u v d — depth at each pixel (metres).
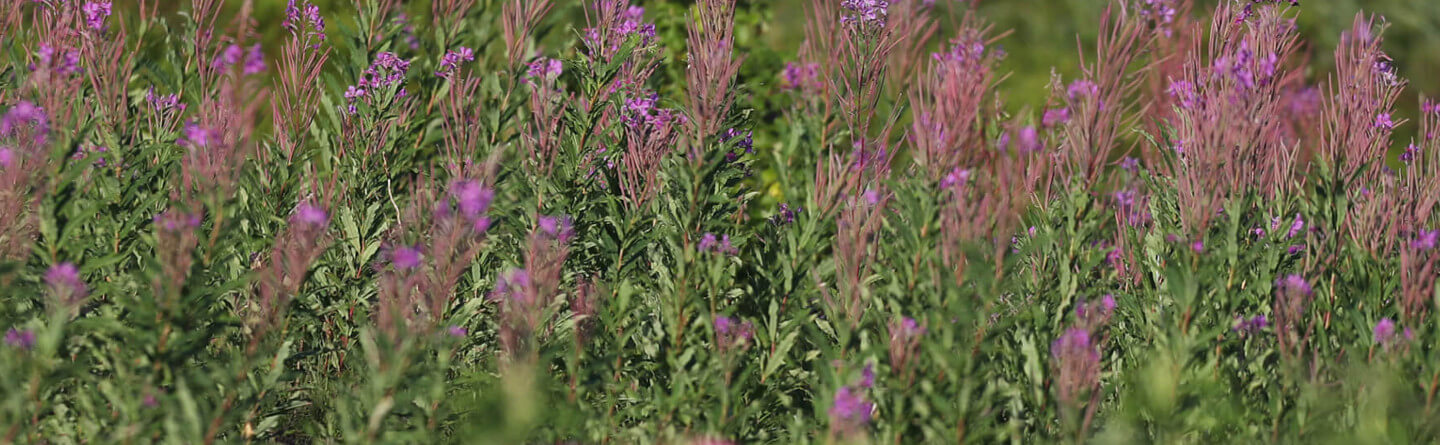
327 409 5.93
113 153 5.72
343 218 6.14
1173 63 6.96
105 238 5.55
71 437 5.30
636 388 5.86
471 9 8.77
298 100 6.76
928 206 5.13
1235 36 6.05
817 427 5.38
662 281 5.80
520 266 5.80
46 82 5.52
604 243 5.80
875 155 6.25
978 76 5.19
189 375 4.98
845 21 6.51
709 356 5.55
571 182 6.11
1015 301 5.89
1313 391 5.20
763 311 5.94
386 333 4.99
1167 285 5.77
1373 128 6.31
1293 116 7.93
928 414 5.12
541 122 6.14
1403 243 5.59
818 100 8.30
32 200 5.22
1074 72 13.24
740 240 5.80
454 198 5.57
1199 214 5.45
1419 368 5.32
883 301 5.59
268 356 5.45
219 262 5.21
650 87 6.76
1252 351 5.71
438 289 5.12
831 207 5.95
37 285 5.07
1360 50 6.17
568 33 9.30
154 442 4.89
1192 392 5.12
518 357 5.18
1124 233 6.33
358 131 6.79
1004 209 5.06
